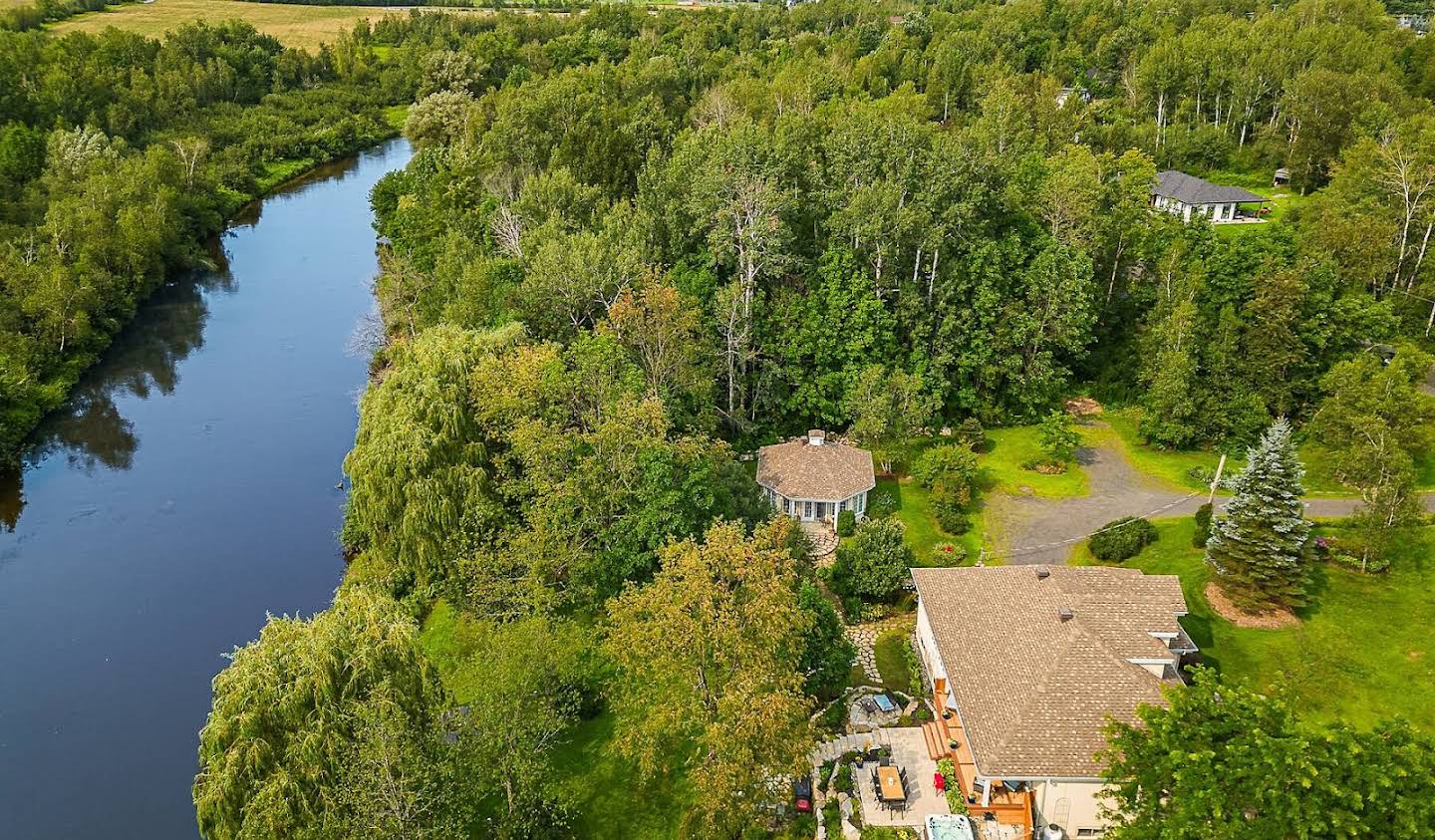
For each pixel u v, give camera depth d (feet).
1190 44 472.03
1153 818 97.96
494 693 125.49
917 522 210.79
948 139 275.39
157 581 205.98
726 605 123.34
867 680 158.71
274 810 105.91
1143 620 145.38
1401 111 381.60
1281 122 432.66
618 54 629.92
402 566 181.98
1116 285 284.82
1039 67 551.59
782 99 412.36
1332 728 94.07
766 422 247.29
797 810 129.90
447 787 112.16
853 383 240.32
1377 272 255.50
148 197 387.55
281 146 535.60
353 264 406.00
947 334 250.78
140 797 153.07
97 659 182.91
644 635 123.44
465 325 236.84
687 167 276.00
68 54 495.41
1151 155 418.10
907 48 565.12
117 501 236.02
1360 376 208.95
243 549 217.36
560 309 237.25
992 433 254.06
